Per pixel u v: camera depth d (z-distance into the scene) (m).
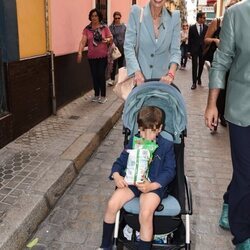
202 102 8.37
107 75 9.11
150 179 2.61
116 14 8.98
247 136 2.60
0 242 2.73
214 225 3.33
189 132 6.13
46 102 5.84
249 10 2.45
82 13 7.58
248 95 2.53
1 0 4.37
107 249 2.66
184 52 13.93
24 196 3.38
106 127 5.86
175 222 2.51
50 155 4.34
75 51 7.24
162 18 3.54
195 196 3.86
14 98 4.75
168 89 2.85
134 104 2.87
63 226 3.28
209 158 5.00
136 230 2.54
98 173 4.38
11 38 4.57
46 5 5.66
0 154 4.32
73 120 5.86
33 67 5.27
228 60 2.64
